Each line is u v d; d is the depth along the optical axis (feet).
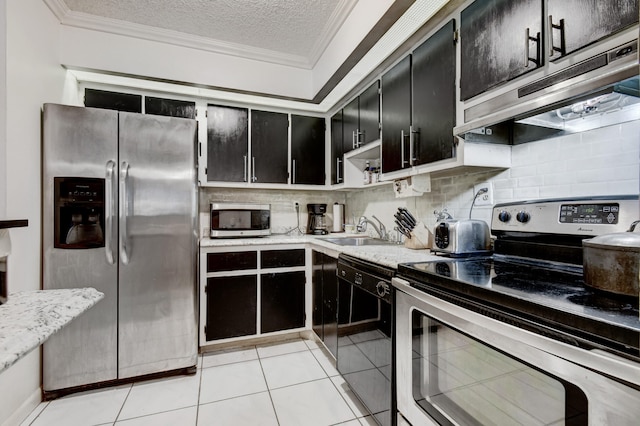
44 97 6.09
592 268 2.81
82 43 6.93
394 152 6.51
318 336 8.20
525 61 3.60
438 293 3.58
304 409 5.59
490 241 5.14
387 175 6.81
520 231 4.38
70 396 5.99
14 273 5.14
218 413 5.48
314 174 10.30
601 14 2.89
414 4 5.03
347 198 11.50
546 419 2.37
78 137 6.07
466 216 5.90
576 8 3.11
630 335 1.91
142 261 6.49
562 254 3.87
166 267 6.67
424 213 7.13
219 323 7.96
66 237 6.02
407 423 4.08
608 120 3.74
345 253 6.31
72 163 6.02
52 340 5.91
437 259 4.84
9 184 5.00
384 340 4.68
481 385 3.01
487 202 5.44
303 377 6.70
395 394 4.44
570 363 2.18
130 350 6.42
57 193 5.91
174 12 6.64
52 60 6.42
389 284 4.56
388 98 6.77
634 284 2.46
